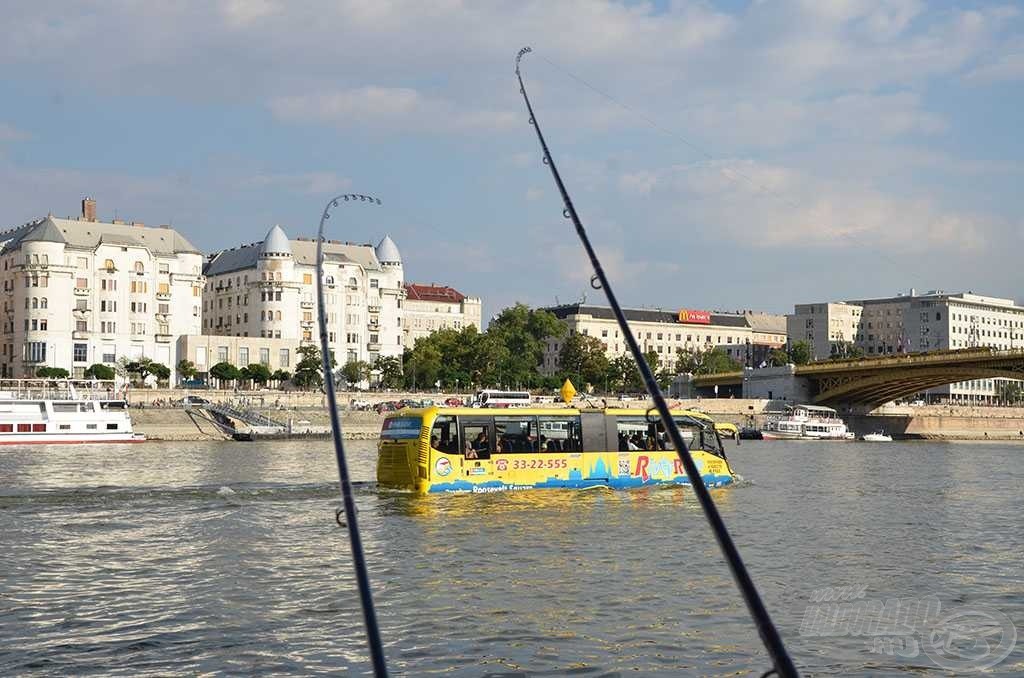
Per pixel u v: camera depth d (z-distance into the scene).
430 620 21.48
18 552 29.48
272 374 163.62
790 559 29.38
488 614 22.03
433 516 37.12
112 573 26.53
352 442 111.94
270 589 24.55
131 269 160.38
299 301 179.88
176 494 42.78
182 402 132.50
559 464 45.12
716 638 20.31
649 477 47.19
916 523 38.12
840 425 145.88
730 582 25.59
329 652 19.05
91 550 29.88
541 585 25.05
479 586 24.92
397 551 29.78
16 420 101.50
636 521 36.09
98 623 21.19
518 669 18.06
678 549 30.36
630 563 28.02
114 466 69.31
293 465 70.88
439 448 43.00
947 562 29.30
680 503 41.59
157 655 18.78
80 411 105.38
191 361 159.00
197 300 168.88
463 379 175.75
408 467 43.16
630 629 20.89
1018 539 34.06
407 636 20.20
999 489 54.53
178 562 28.05
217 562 28.02
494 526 34.75
